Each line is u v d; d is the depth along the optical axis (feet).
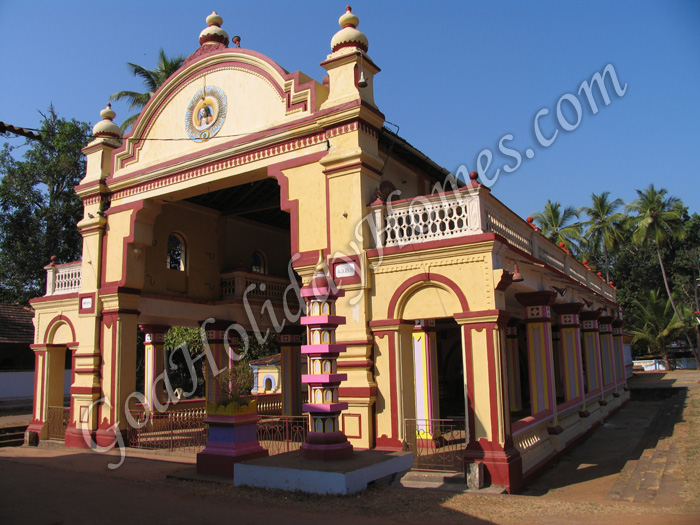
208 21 46.21
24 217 88.17
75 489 28.27
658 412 62.95
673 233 124.26
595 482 31.99
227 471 29.30
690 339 131.64
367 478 25.91
